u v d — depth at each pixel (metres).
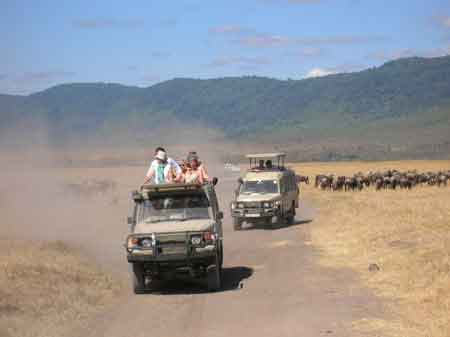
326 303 10.70
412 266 12.93
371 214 23.25
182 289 12.63
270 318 9.83
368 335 8.69
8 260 13.45
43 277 12.39
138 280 12.27
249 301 11.16
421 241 15.71
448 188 40.94
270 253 17.16
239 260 16.20
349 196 35.12
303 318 9.73
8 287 11.20
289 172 26.70
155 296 11.97
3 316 9.68
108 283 12.84
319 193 40.03
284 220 25.27
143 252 12.06
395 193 36.69
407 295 10.91
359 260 14.70
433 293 10.54
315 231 21.14
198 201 13.20
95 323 9.82
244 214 23.61
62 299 11.05
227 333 9.05
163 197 13.24
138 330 9.36
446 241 15.14
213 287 12.27
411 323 9.22
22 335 8.93
